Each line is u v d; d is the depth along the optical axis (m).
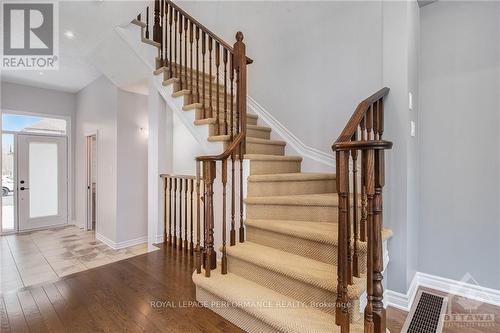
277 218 2.35
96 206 5.38
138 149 5.05
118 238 4.73
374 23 2.64
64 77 5.35
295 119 3.28
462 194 2.33
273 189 2.55
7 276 3.54
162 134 3.58
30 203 5.96
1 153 5.48
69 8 2.83
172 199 3.50
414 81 2.31
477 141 2.27
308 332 1.43
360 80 2.74
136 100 5.00
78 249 4.70
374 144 1.28
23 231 5.83
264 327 1.63
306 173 2.91
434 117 2.46
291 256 1.97
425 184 2.51
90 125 5.74
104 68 4.05
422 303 2.14
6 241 5.13
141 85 4.25
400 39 2.09
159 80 3.41
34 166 6.01
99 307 2.00
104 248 4.75
